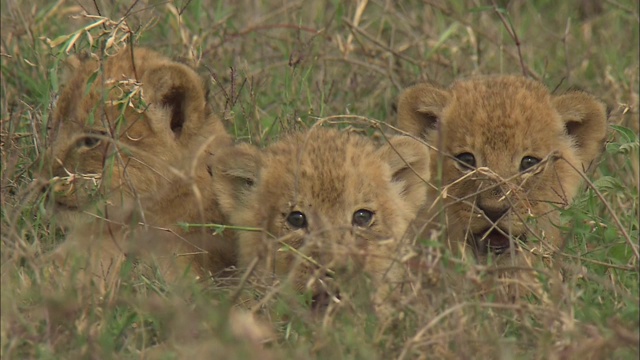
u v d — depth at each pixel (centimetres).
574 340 991
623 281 1151
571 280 1114
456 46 1788
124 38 1309
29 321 1035
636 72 1741
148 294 1134
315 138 1262
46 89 1412
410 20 1861
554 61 1844
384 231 1209
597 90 1734
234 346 1007
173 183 1275
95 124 1274
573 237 1301
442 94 1408
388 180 1241
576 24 1941
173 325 1026
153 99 1290
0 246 1104
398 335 1022
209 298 1112
